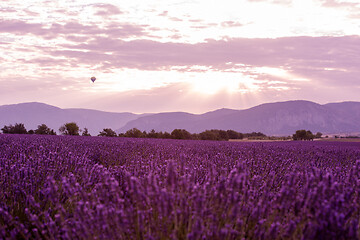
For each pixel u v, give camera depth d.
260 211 2.21
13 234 2.05
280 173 4.20
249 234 2.20
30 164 3.72
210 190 2.45
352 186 2.58
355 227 1.80
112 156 5.86
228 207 2.23
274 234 1.96
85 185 3.00
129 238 2.07
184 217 2.17
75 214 2.19
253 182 3.07
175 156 5.66
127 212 2.14
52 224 2.08
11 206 2.70
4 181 3.18
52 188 2.37
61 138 10.20
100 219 2.00
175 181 2.30
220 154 5.61
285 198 2.17
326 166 5.28
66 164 4.10
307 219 2.03
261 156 5.98
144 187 2.43
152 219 2.12
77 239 2.09
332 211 1.85
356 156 7.62
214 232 1.91
